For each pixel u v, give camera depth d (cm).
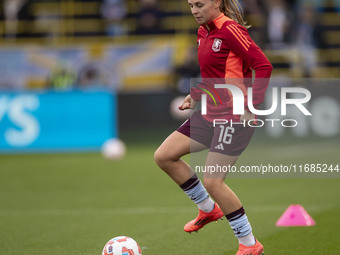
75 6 6306
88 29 6297
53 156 4872
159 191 3130
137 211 2578
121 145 4616
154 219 2394
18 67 5891
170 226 2250
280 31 6062
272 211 2523
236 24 1565
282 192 3055
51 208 2695
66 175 3806
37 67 5884
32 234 2144
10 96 5109
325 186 3259
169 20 6200
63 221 2388
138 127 5334
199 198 1716
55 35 6303
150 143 5372
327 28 6334
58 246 1950
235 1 1638
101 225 2292
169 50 5903
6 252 1875
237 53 1563
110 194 3064
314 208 2577
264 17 6034
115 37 6253
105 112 5241
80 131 5197
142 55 5891
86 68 5878
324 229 2120
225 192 1572
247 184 3359
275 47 6062
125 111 5334
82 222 2359
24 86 5888
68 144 5184
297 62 6066
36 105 5147
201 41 1641
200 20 1591
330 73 6191
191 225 1775
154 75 5897
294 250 1828
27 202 2872
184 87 5672
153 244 1958
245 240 1591
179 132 1673
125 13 6259
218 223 2278
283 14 6075
